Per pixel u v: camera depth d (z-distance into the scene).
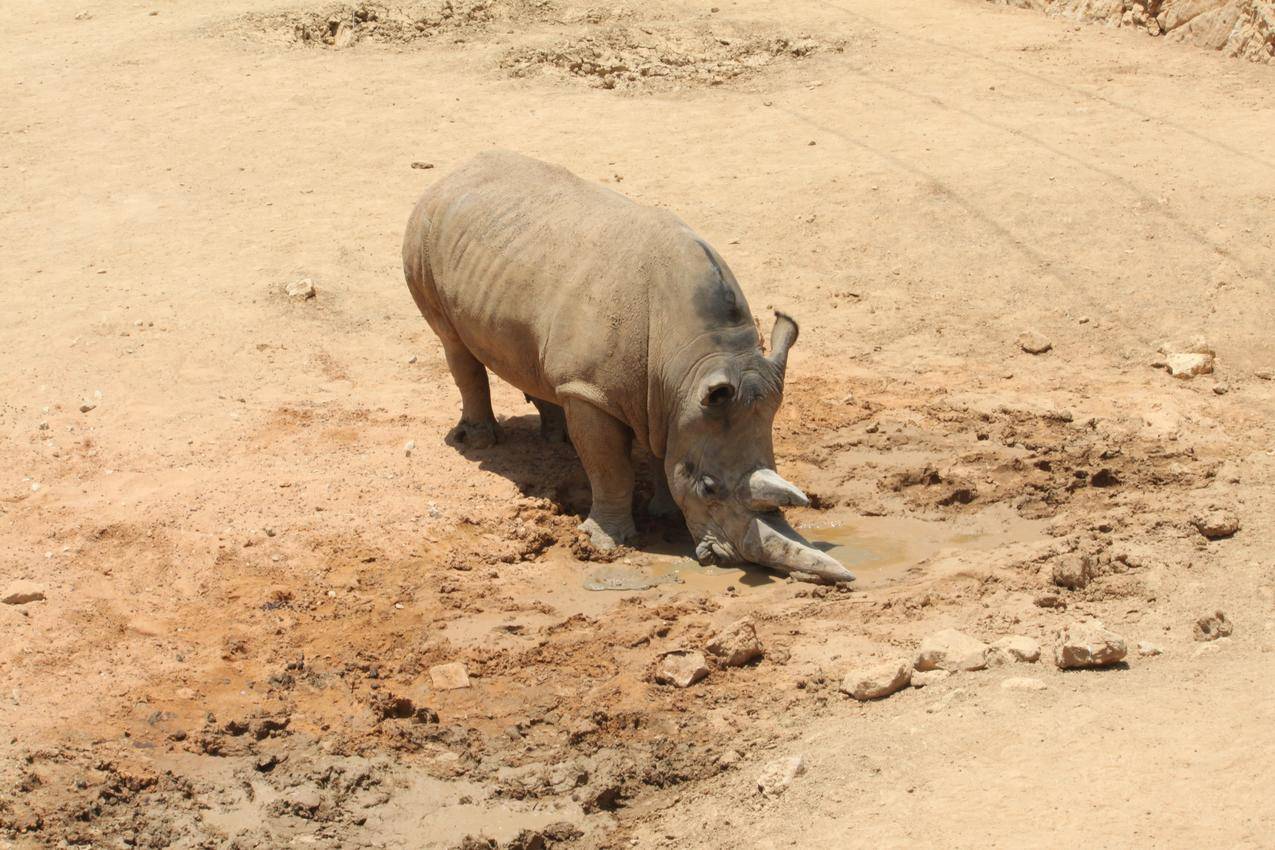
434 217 12.82
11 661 9.96
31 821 8.20
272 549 11.59
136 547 11.65
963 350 15.87
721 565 11.20
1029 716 8.24
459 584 11.10
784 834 7.50
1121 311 16.31
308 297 17.08
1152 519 11.62
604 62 25.34
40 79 24.94
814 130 21.45
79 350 15.73
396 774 8.81
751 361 10.81
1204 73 23.02
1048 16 26.92
